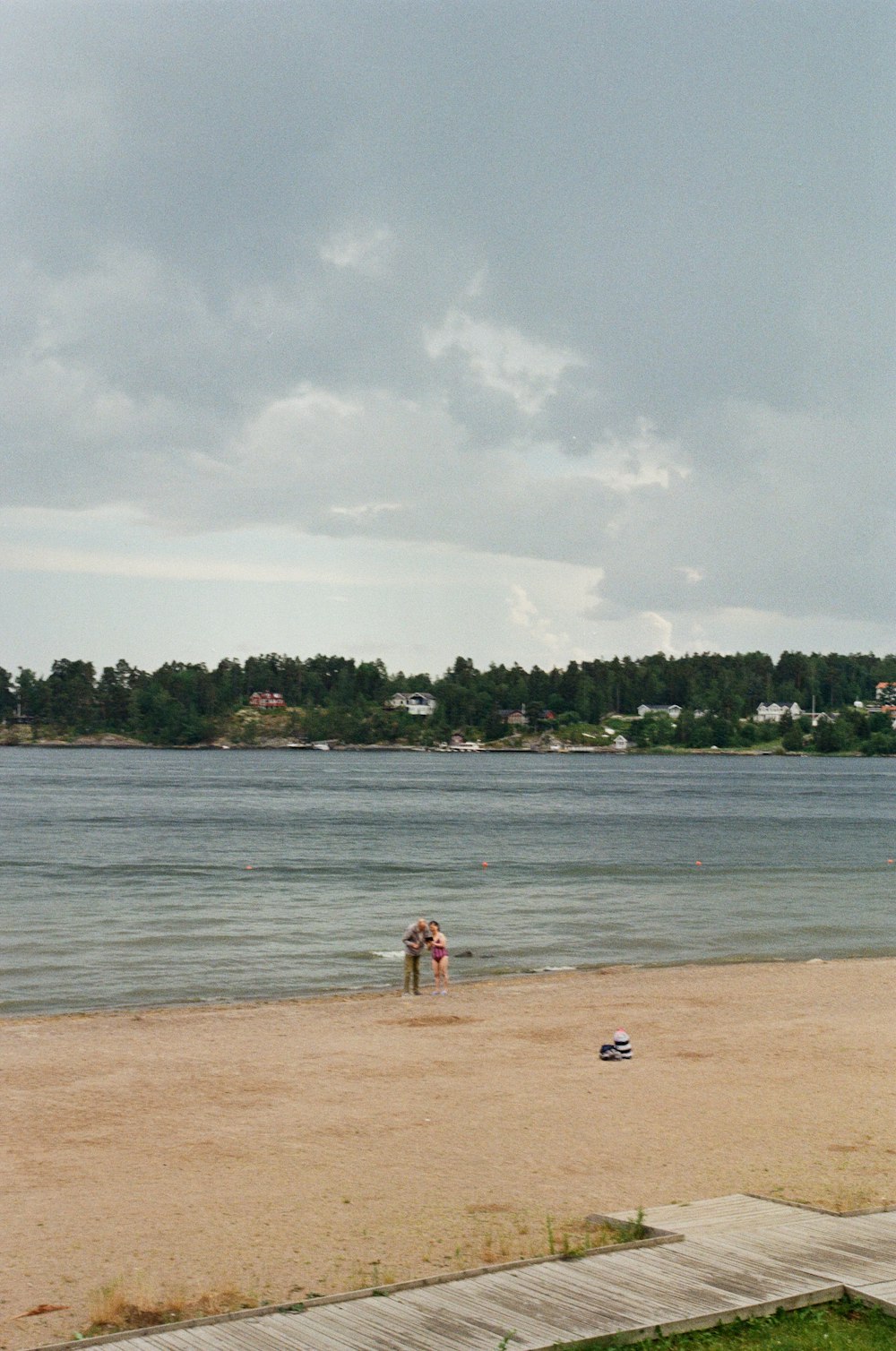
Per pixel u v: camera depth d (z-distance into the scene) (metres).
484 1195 12.91
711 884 54.62
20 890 50.16
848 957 35.47
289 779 187.25
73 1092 17.95
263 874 57.22
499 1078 18.92
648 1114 16.55
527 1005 26.09
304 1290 10.03
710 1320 8.52
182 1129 15.92
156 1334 8.41
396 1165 14.18
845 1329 8.50
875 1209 11.41
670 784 184.00
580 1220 11.79
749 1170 13.72
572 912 44.72
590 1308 8.72
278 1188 13.27
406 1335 8.29
